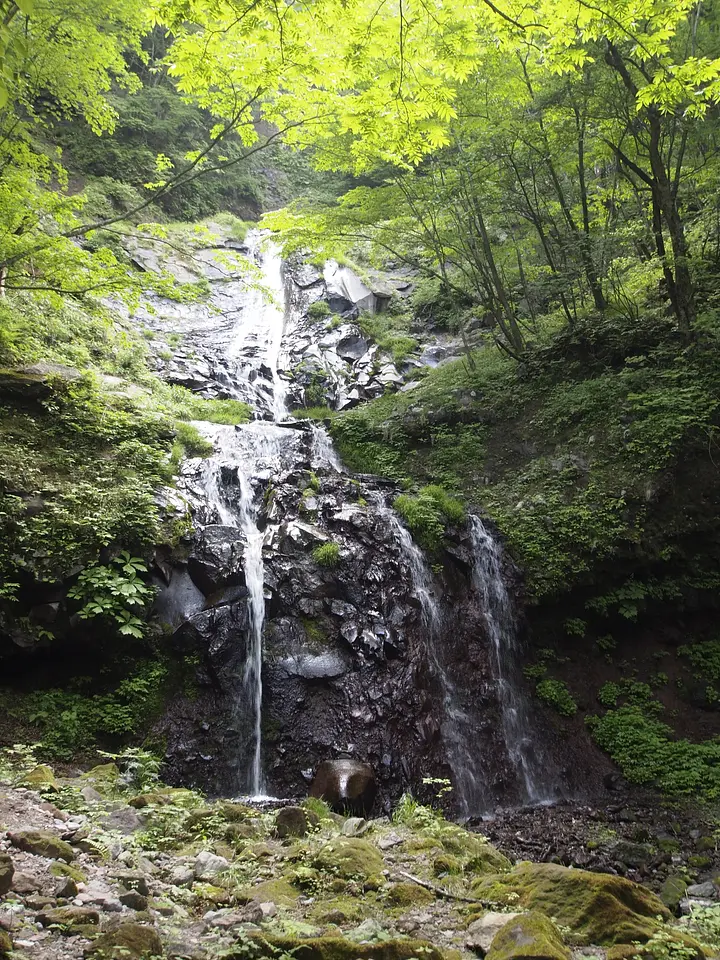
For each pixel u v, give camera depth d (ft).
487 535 40.29
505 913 12.97
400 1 20.33
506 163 47.42
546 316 54.95
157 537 33.19
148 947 10.12
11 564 29.71
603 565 38.06
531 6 21.12
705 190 47.39
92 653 30.42
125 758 28.32
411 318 68.39
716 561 37.99
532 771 32.30
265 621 33.35
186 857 15.60
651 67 41.88
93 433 37.83
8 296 47.21
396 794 28.71
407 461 47.67
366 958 10.61
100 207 73.20
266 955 10.48
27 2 9.27
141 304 63.98
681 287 43.93
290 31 23.34
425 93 22.90
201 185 88.02
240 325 67.46
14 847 13.52
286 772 29.25
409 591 35.86
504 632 37.09
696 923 15.74
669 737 33.86
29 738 27.66
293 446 47.14
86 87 45.52
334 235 47.24
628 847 25.18
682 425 39.06
